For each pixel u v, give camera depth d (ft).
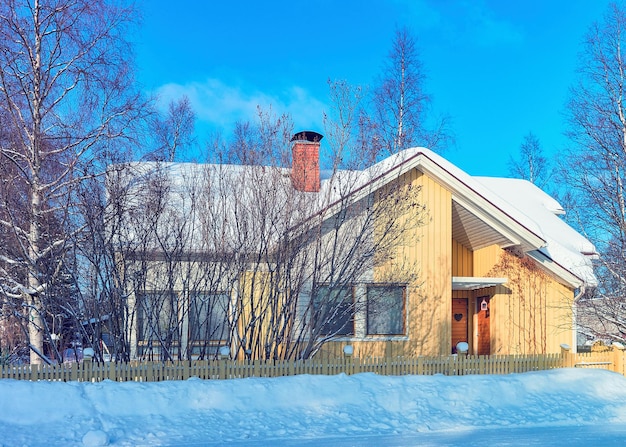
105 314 44.42
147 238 45.19
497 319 57.57
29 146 53.31
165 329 49.85
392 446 30.89
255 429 34.32
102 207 43.73
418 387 41.86
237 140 63.72
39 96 52.42
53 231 48.80
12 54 51.65
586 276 58.80
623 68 81.61
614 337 60.39
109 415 34.88
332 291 51.98
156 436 32.50
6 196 46.85
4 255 50.72
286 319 46.44
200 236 48.08
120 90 55.42
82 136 53.52
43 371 38.70
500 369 48.34
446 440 32.63
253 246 46.47
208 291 46.91
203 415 35.86
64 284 46.42
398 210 50.31
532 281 58.49
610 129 78.89
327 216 48.21
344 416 37.01
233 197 49.08
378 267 53.26
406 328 53.72
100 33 54.49
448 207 55.42
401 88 95.66
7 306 47.55
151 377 40.81
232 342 50.37
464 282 56.03
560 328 58.34
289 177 49.29
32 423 33.32
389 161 53.42
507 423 37.63
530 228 54.54
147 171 50.01
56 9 52.54
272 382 40.04
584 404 42.09
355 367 44.73
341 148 50.44
